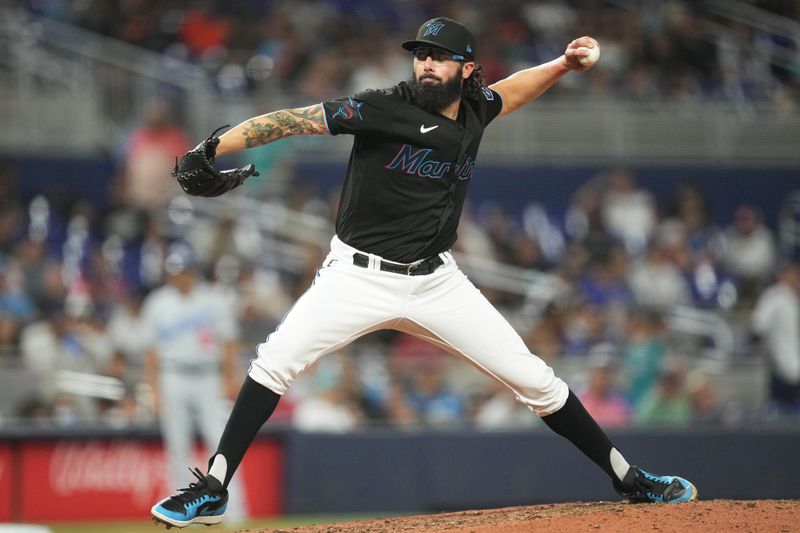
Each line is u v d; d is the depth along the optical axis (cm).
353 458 3609
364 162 1634
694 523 1603
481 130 1688
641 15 6103
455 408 3841
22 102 5128
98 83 5188
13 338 3850
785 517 1628
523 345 1750
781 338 4356
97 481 3497
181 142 4938
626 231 5134
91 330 3956
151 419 3650
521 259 4812
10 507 3434
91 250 4616
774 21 6216
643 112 5606
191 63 5516
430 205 1648
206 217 4775
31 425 3475
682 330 4525
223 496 1675
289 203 4850
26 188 4847
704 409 4000
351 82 5438
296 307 1678
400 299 1669
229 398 3509
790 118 5700
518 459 3644
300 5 5859
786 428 3744
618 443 3666
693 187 5419
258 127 1580
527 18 6006
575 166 5362
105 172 4925
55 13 5484
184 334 3353
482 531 1608
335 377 3822
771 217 5469
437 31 1609
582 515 1666
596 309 4459
